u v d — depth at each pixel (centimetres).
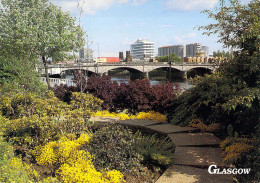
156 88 1099
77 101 985
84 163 484
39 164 536
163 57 13438
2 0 1902
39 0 1947
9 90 1058
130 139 567
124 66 7094
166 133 761
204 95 788
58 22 2041
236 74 687
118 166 516
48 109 807
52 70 4703
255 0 530
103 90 1207
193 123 854
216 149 616
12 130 674
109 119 993
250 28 509
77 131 764
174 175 471
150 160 549
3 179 374
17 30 1720
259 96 461
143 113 1052
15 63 1155
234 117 742
